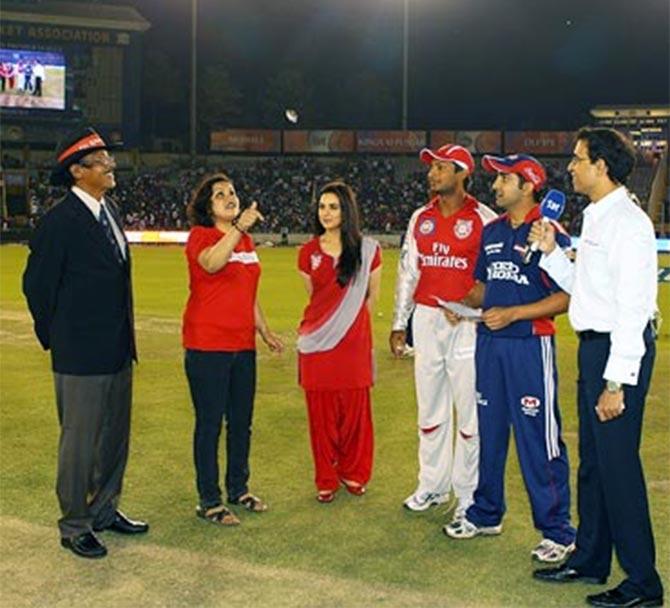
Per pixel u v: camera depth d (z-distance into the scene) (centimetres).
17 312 1627
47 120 4728
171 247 3834
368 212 4659
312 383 629
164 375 1065
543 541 537
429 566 521
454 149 585
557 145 4794
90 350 526
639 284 443
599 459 467
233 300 584
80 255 525
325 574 507
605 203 461
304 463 727
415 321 609
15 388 993
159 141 5469
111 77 4825
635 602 466
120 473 569
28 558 527
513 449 754
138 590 484
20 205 4553
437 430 612
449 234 588
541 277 529
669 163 4756
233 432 613
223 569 512
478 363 552
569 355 1245
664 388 1020
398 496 649
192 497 640
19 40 4628
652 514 604
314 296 631
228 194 588
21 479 675
